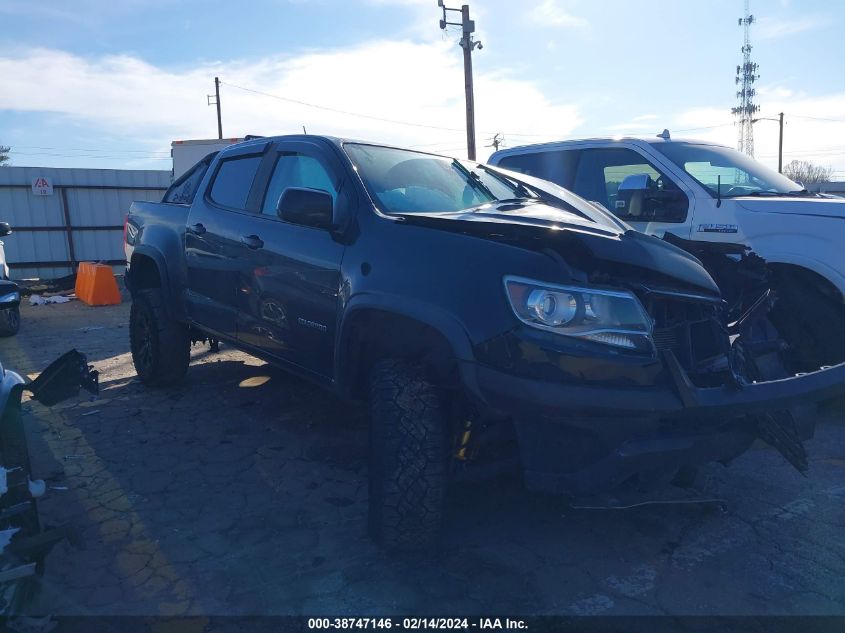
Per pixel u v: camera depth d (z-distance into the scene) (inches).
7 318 357.4
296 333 157.6
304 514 148.5
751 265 160.2
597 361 111.3
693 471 138.2
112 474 168.6
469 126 1064.2
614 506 127.2
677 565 129.3
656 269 122.3
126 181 674.2
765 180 242.8
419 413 123.0
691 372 125.8
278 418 209.3
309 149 167.3
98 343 343.3
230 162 201.0
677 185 230.5
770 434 129.2
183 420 207.2
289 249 158.2
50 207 645.9
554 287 113.7
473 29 1048.8
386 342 134.9
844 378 127.3
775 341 153.8
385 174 156.6
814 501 155.0
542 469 116.7
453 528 142.6
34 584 110.3
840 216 195.0
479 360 114.8
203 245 194.1
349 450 184.4
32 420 206.4
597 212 165.8
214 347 238.7
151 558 130.7
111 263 676.7
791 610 115.6
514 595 119.6
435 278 123.0
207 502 154.1
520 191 176.7
